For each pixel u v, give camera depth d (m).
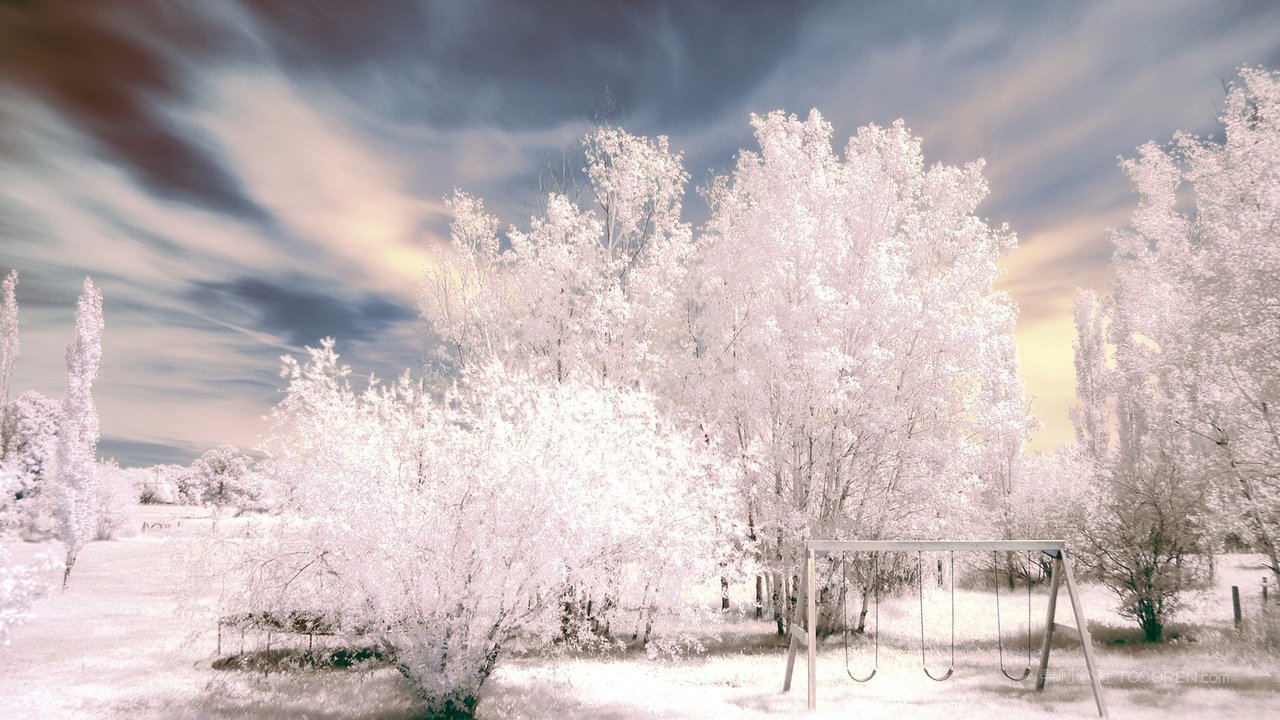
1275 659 12.34
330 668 13.35
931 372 16.45
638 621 15.48
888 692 12.23
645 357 19.72
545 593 10.82
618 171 21.30
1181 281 17.86
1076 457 26.78
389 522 10.58
